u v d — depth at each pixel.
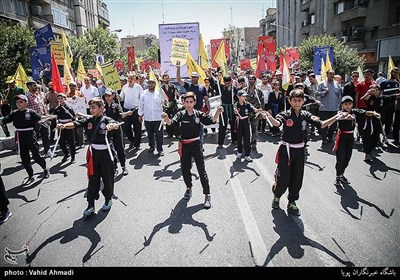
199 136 4.67
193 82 8.07
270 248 3.43
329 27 36.59
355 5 31.17
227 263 3.20
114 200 4.91
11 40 17.69
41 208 4.72
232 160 6.88
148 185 5.53
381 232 3.69
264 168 6.25
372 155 6.82
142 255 3.39
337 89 8.00
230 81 7.81
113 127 4.36
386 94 7.67
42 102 8.67
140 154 7.71
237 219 4.13
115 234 3.85
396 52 22.84
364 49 29.39
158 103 7.41
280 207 4.46
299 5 49.31
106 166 4.41
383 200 4.56
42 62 9.66
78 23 43.88
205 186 4.57
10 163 7.32
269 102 9.34
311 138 8.74
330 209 4.33
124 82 10.44
